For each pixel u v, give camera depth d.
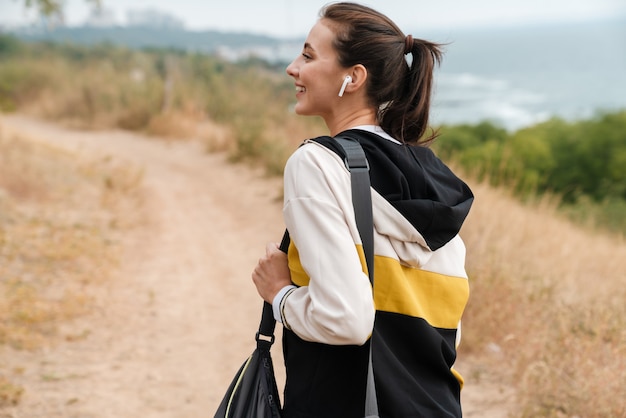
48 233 7.66
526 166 19.31
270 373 1.52
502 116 63.47
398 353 1.41
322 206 1.35
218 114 21.11
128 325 5.37
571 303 4.72
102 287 6.18
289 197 1.40
